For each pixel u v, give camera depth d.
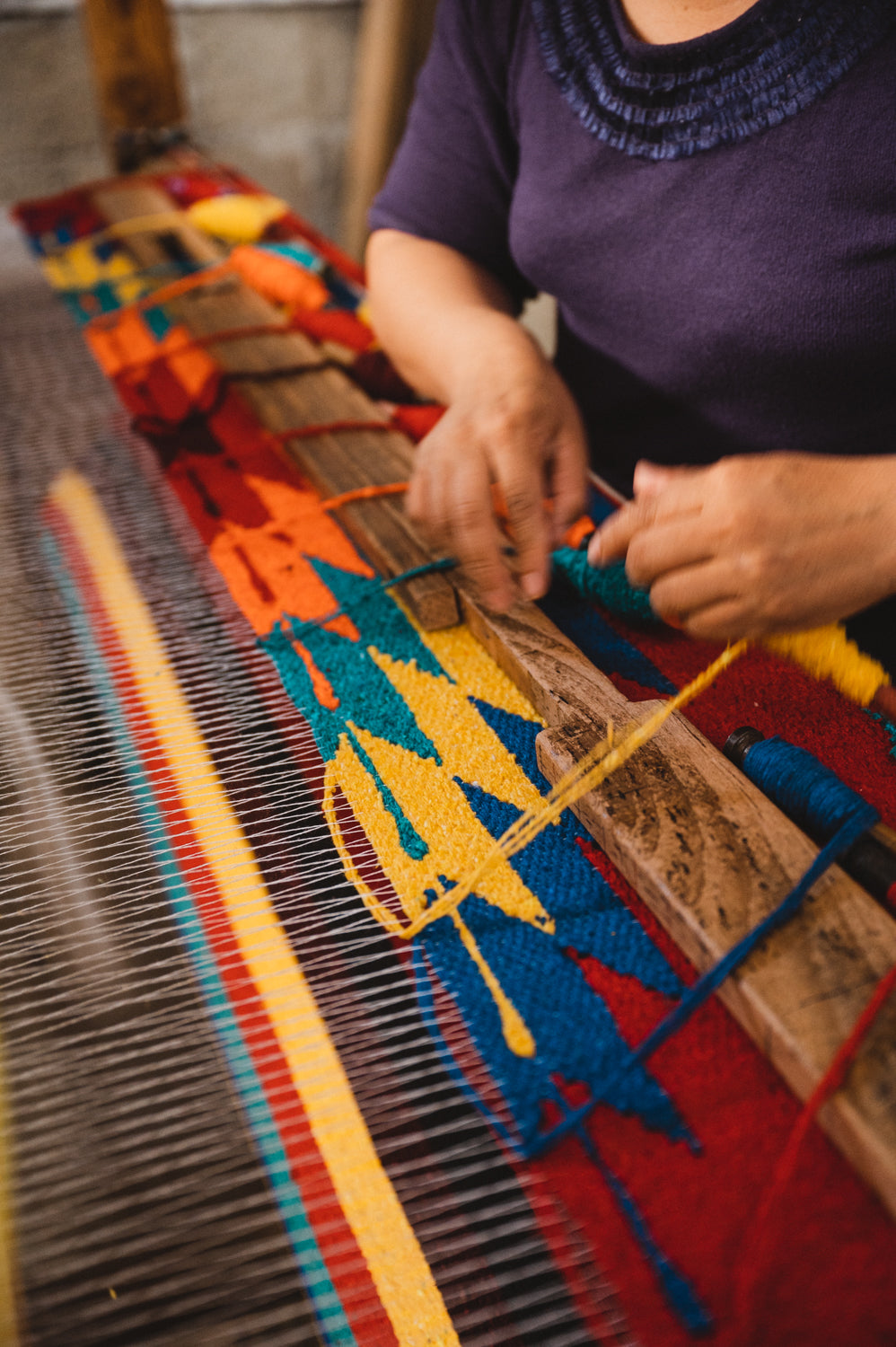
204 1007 0.48
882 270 0.64
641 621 0.69
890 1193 0.36
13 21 2.25
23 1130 0.43
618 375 0.83
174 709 0.66
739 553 0.47
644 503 0.53
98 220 1.58
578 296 0.81
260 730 0.65
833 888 0.45
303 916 0.52
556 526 0.68
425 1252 0.39
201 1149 0.42
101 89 1.86
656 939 0.48
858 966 0.42
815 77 0.62
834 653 0.56
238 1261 0.39
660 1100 0.41
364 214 2.60
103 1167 0.41
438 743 0.60
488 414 0.69
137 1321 0.36
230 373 1.03
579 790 0.51
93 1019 0.48
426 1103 0.44
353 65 2.71
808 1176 0.38
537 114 0.77
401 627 0.71
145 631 0.74
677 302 0.73
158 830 0.58
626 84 0.70
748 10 0.62
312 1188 0.41
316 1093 0.44
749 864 0.46
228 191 1.68
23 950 0.51
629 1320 0.36
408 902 0.51
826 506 0.47
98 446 0.98
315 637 0.71
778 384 0.73
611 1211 0.38
